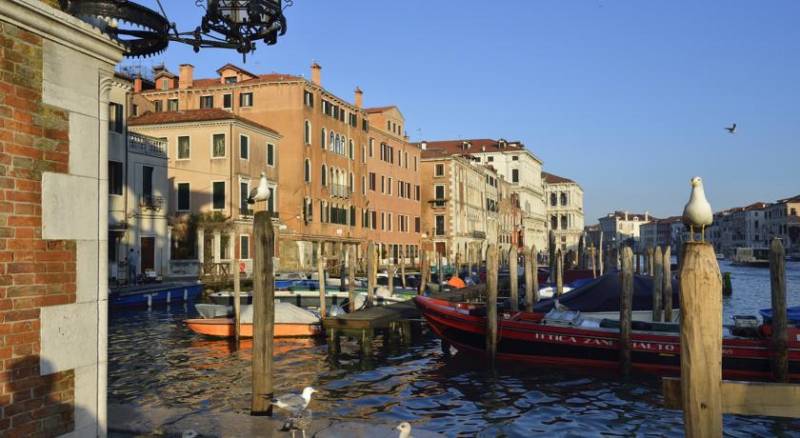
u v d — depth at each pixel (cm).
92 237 479
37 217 434
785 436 1048
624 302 1442
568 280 3428
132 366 1523
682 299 415
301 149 4056
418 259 5931
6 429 412
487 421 1124
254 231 864
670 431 1073
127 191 2861
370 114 5544
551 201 11294
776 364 1319
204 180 3469
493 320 1516
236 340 1806
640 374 1459
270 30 558
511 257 1953
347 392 1316
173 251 3316
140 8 493
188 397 1233
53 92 448
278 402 766
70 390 459
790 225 11506
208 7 532
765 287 4825
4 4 406
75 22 457
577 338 1516
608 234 18600
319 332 1933
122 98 2767
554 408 1208
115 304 2428
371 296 2364
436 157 6153
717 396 406
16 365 419
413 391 1330
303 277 3259
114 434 696
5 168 413
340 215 4566
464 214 6431
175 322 2242
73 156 464
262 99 4112
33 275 431
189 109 3941
